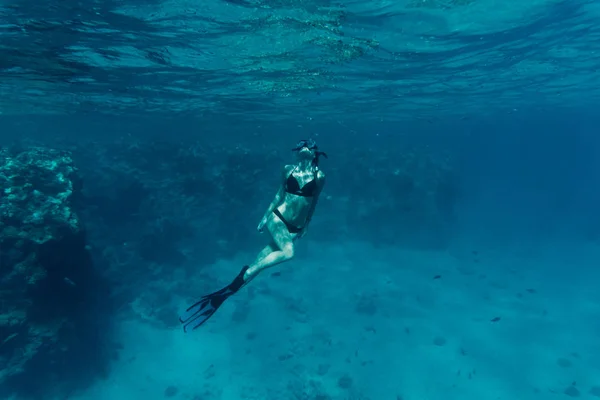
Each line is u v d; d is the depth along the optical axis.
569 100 33.75
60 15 10.13
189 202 25.02
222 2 9.64
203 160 26.36
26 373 11.39
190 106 29.20
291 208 4.32
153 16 10.43
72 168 16.31
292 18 11.05
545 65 18.73
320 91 23.81
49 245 11.80
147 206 23.08
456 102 31.86
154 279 20.61
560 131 102.69
